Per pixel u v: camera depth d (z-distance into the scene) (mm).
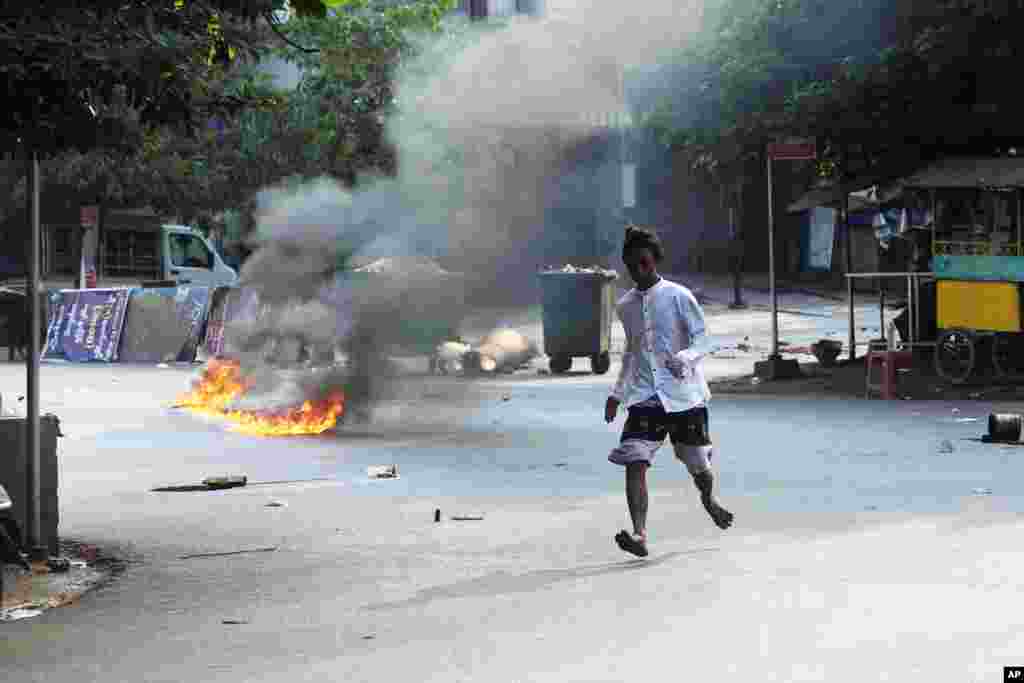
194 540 16297
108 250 54125
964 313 33188
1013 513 16359
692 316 14805
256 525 17156
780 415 28562
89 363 46469
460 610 12328
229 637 11672
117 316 47000
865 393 32719
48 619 12656
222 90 14477
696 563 13969
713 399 32469
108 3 13078
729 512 15359
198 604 13039
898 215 39844
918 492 18188
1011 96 33281
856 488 18672
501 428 27297
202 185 54000
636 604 12273
